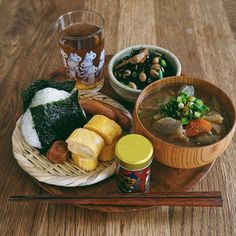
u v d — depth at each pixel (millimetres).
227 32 732
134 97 558
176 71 571
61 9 792
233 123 478
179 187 490
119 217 479
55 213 482
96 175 492
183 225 471
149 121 513
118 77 585
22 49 698
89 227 471
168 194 464
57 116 513
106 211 475
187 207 485
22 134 532
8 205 488
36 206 488
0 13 782
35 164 506
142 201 460
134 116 497
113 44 702
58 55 683
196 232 465
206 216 478
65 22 617
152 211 484
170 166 495
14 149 518
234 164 524
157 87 536
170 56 590
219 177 512
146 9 784
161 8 788
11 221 476
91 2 805
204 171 505
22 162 505
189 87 529
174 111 503
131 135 469
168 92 537
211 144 459
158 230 467
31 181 509
